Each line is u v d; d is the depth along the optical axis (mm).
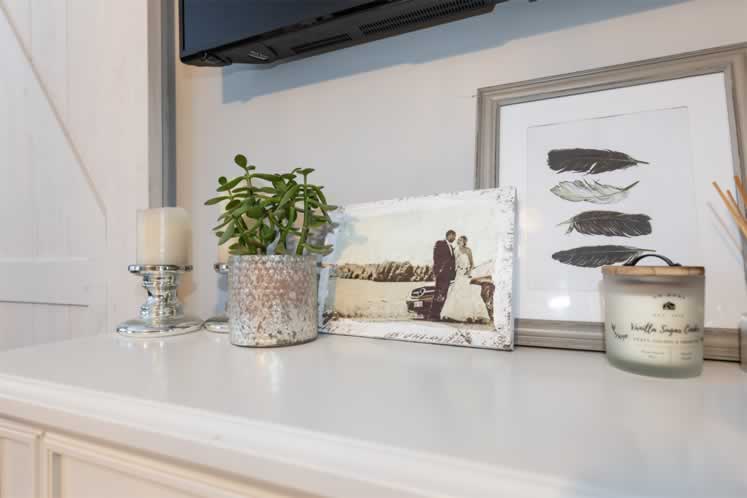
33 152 1037
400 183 760
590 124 600
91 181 958
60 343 628
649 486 228
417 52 750
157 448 332
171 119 934
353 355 537
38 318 1036
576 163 601
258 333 578
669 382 423
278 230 678
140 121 888
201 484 326
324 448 283
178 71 970
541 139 625
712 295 518
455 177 719
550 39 664
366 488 259
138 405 363
